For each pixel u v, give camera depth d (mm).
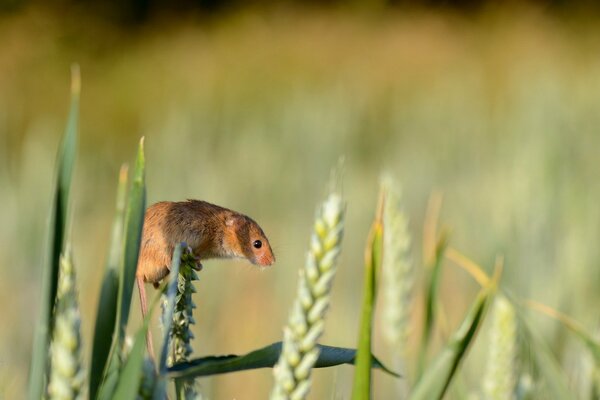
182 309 3027
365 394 2736
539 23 38906
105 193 17328
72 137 2920
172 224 4977
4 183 15008
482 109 24078
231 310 10469
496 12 39938
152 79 31172
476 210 12961
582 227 9992
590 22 39438
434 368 3018
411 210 14852
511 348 3717
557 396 3965
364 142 21719
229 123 21875
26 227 11758
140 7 37688
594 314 7621
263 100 25969
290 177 16250
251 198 15555
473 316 3023
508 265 9641
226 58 32250
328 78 29672
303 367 2322
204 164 16625
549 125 17406
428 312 4688
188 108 24531
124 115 28156
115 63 33969
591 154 16688
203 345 9805
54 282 2723
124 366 2373
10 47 31344
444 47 34312
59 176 2875
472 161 18188
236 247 5352
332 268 2330
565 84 24672
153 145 20078
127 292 2709
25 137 23406
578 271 8375
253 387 7934
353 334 8594
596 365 4277
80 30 34375
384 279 5582
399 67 31297
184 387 2719
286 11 37656
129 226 2734
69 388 2090
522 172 12422
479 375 6629
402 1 39344
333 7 37969
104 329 2779
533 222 10430
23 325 9234
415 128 22922
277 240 12789
